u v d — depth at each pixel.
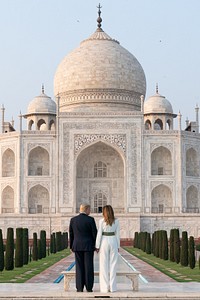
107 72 135.12
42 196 124.88
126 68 137.00
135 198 121.12
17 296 30.41
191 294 30.56
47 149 121.88
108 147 126.69
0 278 43.56
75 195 120.94
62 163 121.12
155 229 112.75
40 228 112.44
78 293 31.12
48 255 77.81
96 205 128.88
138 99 139.00
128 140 122.12
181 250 56.91
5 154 126.56
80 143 121.62
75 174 121.19
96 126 122.06
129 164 121.88
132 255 77.06
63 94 138.12
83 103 134.62
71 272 33.34
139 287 34.75
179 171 122.31
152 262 62.53
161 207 124.62
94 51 138.12
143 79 141.25
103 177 129.12
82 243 32.12
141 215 112.81
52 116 136.25
